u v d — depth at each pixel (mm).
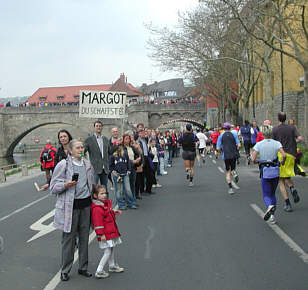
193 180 16312
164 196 12609
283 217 8867
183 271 5828
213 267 5926
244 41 28281
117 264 6258
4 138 69938
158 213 9984
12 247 7676
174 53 34188
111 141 12125
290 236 7355
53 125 92000
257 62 37594
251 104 54406
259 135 21516
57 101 125812
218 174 18094
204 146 23422
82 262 5891
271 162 8383
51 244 7809
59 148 7648
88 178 5812
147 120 67250
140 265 6195
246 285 5191
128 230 8398
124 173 10555
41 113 69062
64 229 5602
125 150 10719
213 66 36594
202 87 49344
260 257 6277
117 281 5586
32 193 15945
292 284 5160
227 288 5121
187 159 14508
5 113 69750
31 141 92750
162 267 6047
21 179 22797
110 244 5723
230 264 6020
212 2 23281
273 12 22531
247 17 23422
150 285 5363
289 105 34781
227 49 33594
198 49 33969
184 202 11359
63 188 5555
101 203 5789
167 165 24250
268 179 8383
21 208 12328
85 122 67438
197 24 32375
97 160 10633
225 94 44375
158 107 67562
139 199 12242
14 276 6023
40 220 10258
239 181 15219
